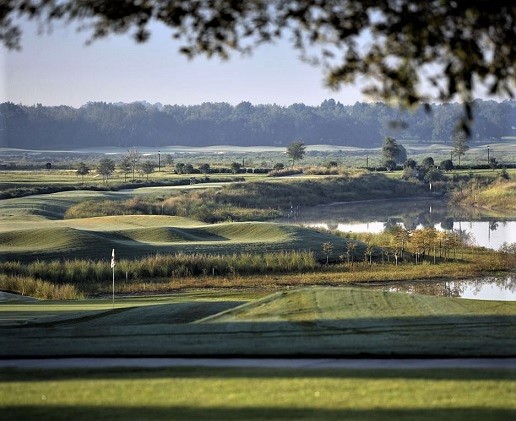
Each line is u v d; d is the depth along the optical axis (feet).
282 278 319.88
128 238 398.83
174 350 119.24
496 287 299.38
